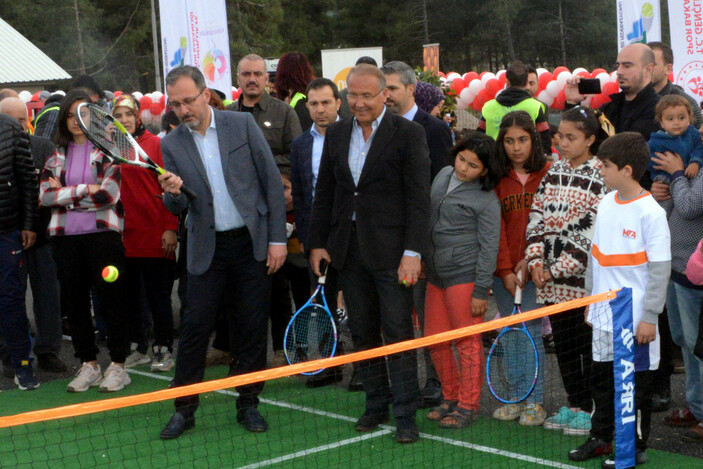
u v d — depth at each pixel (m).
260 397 5.73
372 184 4.69
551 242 4.80
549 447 4.65
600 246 4.38
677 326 4.83
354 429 5.05
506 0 50.44
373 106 4.57
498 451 4.59
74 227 5.81
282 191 5.10
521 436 4.84
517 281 4.85
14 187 5.96
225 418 5.36
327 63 17.77
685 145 4.76
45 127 7.56
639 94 5.40
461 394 5.02
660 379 5.22
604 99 12.05
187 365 5.00
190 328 4.96
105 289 5.91
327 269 5.24
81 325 6.05
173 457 4.68
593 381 4.38
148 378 6.39
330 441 4.85
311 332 5.46
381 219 4.70
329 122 5.67
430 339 3.92
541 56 53.41
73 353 7.24
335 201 4.87
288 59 7.06
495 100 6.88
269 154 5.08
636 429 4.29
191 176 4.92
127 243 6.33
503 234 5.00
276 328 6.45
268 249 5.07
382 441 4.82
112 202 5.83
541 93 13.73
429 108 6.52
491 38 51.53
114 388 6.02
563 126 4.68
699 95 9.20
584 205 4.68
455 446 4.70
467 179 4.86
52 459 4.72
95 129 5.13
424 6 51.62
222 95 8.36
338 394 5.78
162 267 6.43
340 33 53.94
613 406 4.36
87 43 48.56
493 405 5.41
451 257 4.93
